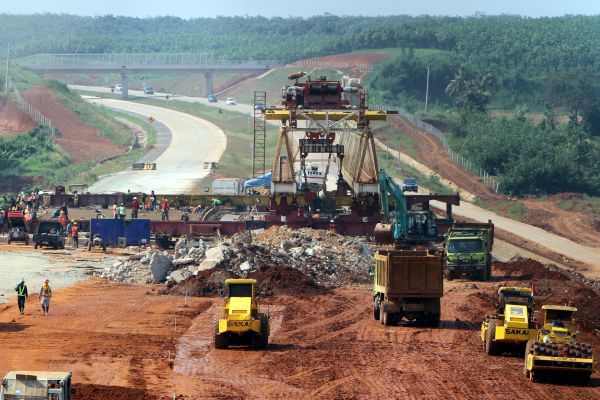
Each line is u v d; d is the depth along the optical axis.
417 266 102.00
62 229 176.38
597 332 104.50
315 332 98.12
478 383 75.25
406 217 174.62
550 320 79.12
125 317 104.50
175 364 80.38
